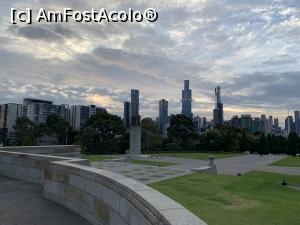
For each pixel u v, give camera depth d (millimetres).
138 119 41688
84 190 6145
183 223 2695
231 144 69188
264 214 8523
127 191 4336
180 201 9766
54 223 5703
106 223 5117
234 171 27875
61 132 73688
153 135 60156
